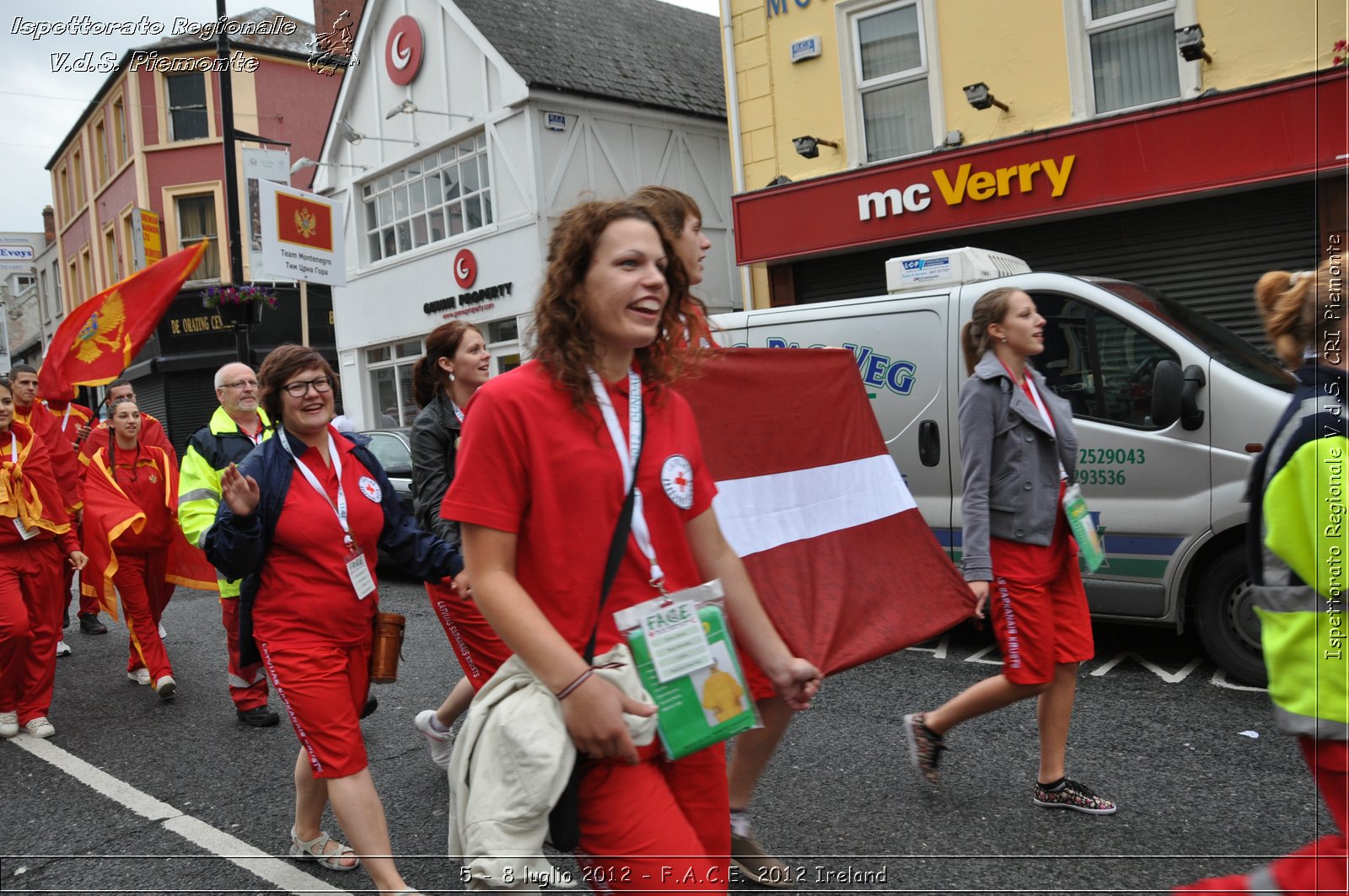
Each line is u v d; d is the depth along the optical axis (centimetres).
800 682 229
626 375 212
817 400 360
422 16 1889
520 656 191
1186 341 541
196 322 2353
